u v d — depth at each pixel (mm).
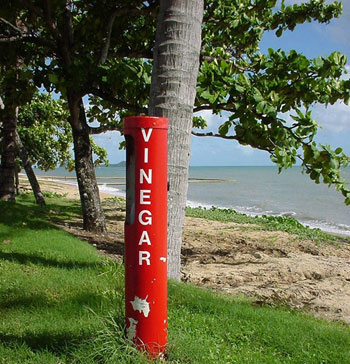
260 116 7246
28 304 4766
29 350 3656
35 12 9836
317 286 7516
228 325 4590
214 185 66500
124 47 11414
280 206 33750
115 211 16844
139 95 9281
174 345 3740
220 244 11383
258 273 8164
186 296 5355
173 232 5855
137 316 3453
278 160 7211
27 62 10484
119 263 6953
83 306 4535
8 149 14047
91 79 9375
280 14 10969
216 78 7328
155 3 9883
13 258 6734
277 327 4617
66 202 19047
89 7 10258
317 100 8102
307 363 3887
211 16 10438
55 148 22891
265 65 8156
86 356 3496
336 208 32375
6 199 14031
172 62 5445
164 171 3420
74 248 7848
